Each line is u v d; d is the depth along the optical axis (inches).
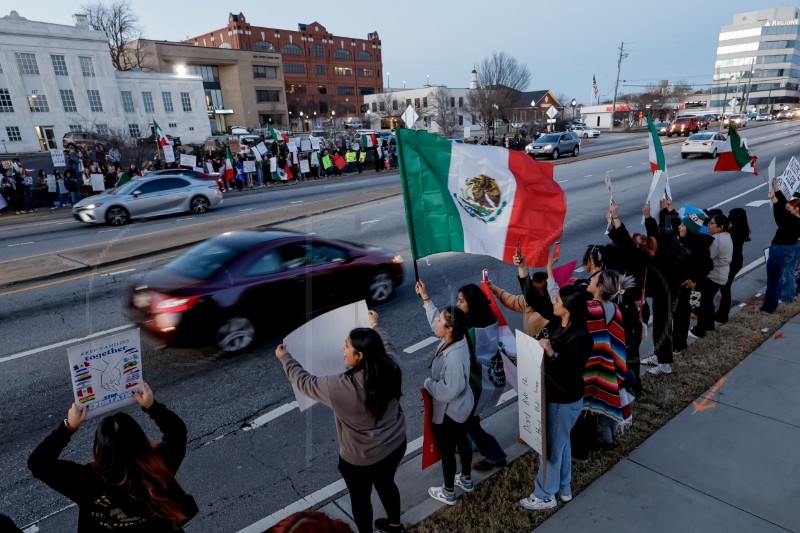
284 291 240.7
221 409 188.4
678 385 190.9
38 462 82.3
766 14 4493.1
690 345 222.8
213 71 2691.9
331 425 178.7
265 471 154.5
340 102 3422.7
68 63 1699.1
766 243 394.0
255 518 135.9
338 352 126.0
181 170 618.5
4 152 1594.5
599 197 625.0
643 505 134.2
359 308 129.3
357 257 277.3
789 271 257.8
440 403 128.0
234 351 229.8
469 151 136.6
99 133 1476.4
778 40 4473.4
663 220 204.8
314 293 254.5
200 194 613.6
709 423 167.9
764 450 154.0
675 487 140.4
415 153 135.5
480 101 1936.5
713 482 141.8
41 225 596.1
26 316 283.6
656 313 197.2
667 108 2753.4
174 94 2012.8
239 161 871.7
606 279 144.6
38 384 207.6
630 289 183.2
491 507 133.7
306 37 3319.4
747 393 184.1
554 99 2851.9
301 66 3334.2
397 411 116.5
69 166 836.6
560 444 128.6
